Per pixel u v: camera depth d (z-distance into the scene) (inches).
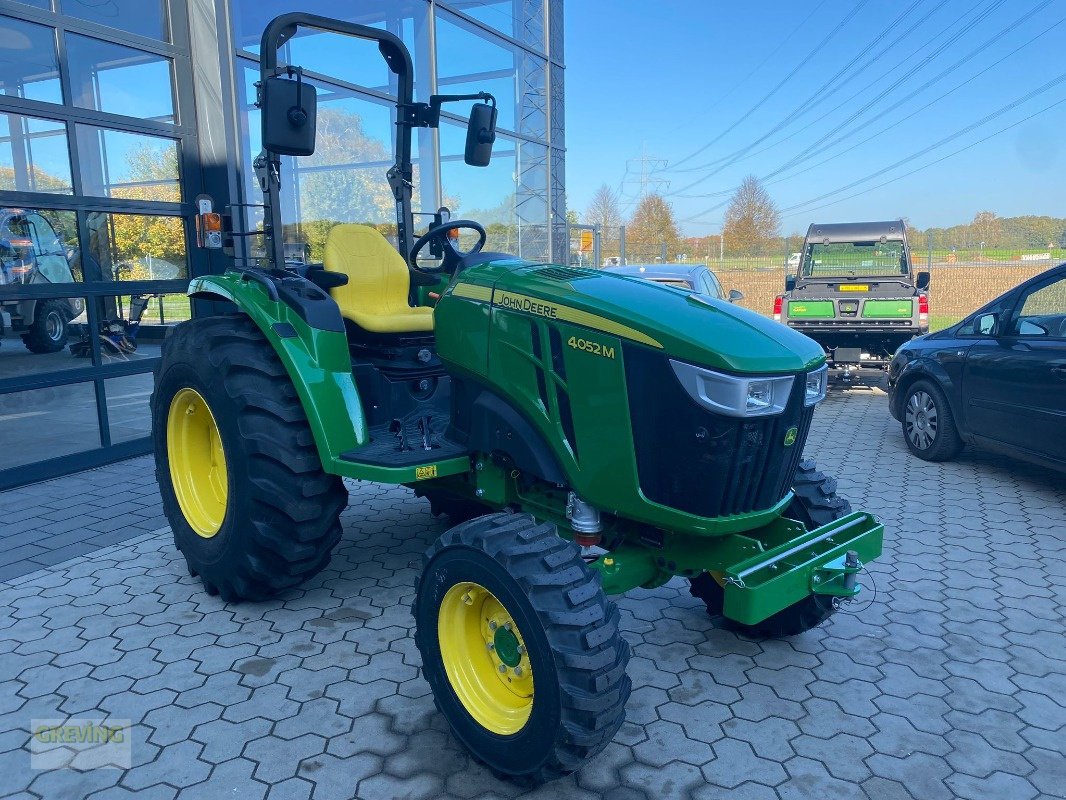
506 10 456.8
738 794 101.8
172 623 147.0
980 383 241.0
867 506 219.6
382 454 133.3
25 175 225.0
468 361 129.0
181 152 272.2
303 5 324.5
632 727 116.6
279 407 137.8
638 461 109.3
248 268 160.1
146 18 258.8
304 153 133.5
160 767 106.0
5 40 216.7
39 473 233.8
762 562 107.4
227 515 145.7
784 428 111.1
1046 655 137.8
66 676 128.5
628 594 163.6
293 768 105.9
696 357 103.8
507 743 100.0
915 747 112.0
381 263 170.6
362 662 133.4
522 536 102.5
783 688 127.4
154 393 165.5
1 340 221.6
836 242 452.8
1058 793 102.3
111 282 250.8
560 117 530.9
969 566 176.4
